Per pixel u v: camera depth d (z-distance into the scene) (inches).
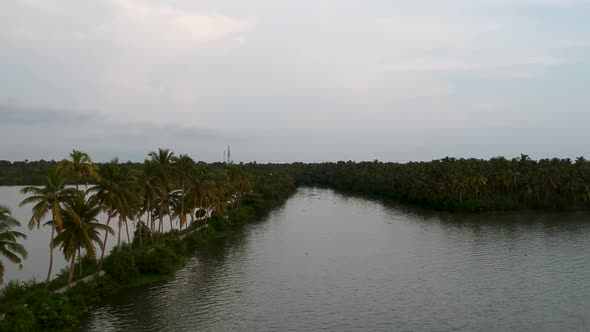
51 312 2175.2
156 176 3597.4
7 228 2143.2
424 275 3272.6
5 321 1980.8
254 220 6023.6
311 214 6653.5
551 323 2348.7
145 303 2637.8
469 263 3612.2
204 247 4256.9
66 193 2402.8
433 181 7278.5
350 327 2314.2
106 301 2652.6
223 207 5226.4
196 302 2672.2
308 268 3476.9
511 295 2802.7
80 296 2486.5
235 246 4301.2
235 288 2957.7
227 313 2500.0
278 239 4658.0
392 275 3280.0
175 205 4320.9
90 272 2910.9
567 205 6811.0
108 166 2935.5
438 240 4584.2
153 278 3125.0
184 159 4205.2
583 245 4247.0
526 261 3654.0
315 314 2497.5
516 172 6973.4
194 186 4429.1
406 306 2620.6
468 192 7140.8
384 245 4347.9
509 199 6943.9
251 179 7239.2
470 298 2753.4
